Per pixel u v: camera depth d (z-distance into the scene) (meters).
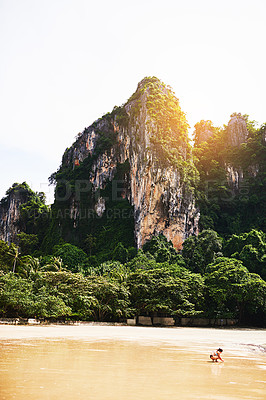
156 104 121.06
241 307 58.84
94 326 38.88
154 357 12.98
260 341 25.69
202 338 26.47
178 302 52.06
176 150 112.69
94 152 139.00
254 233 82.56
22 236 136.75
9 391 6.51
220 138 135.00
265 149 121.25
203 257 82.62
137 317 51.66
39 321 36.66
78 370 9.19
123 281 54.41
